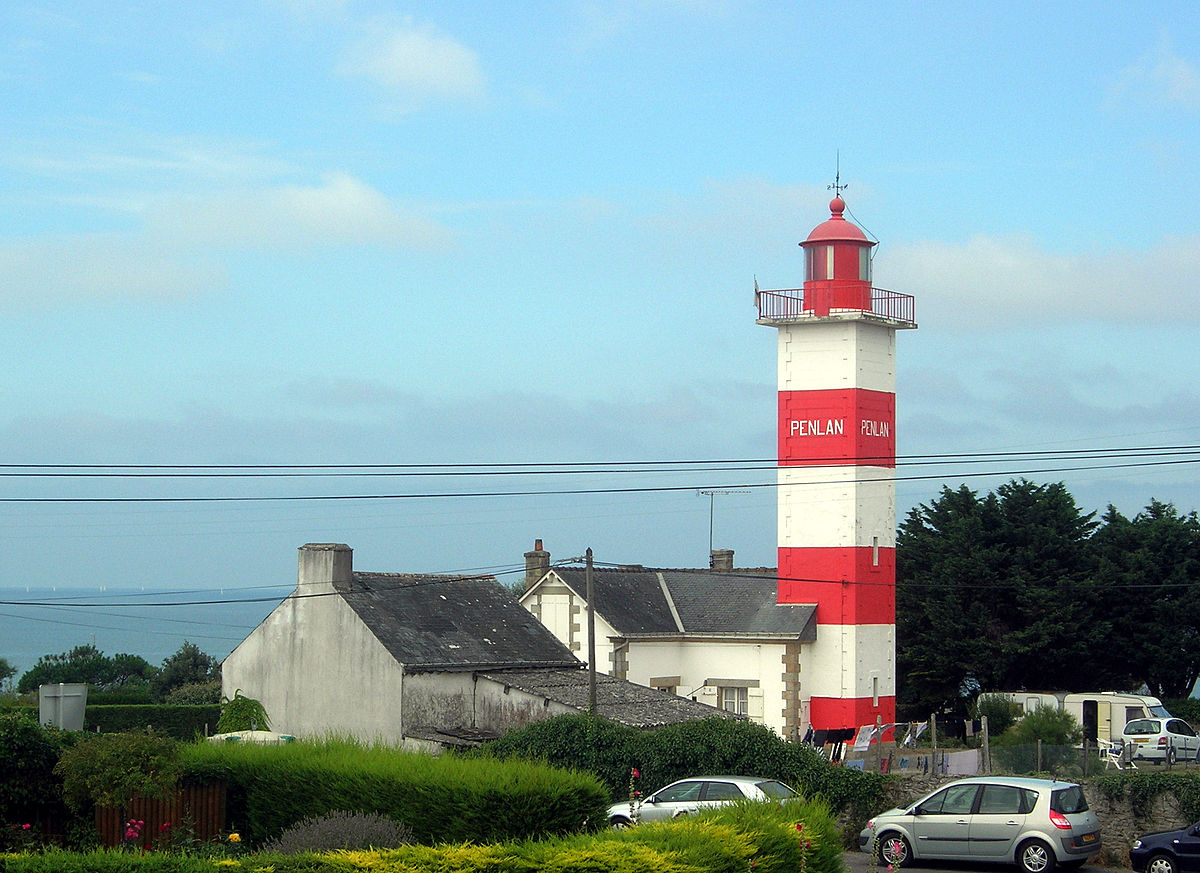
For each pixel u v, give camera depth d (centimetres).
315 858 1820
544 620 5619
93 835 2519
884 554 5631
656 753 3400
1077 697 5569
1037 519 6406
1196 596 6269
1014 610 6250
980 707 5688
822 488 5556
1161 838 2936
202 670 7931
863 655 5494
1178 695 6488
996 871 2986
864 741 4919
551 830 2444
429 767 2559
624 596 5700
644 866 1856
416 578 4838
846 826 3391
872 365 5609
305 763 2634
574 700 4288
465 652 4506
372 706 4328
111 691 7456
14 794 2553
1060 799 2959
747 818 2122
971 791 3027
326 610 4478
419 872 1811
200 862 1825
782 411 5644
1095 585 6200
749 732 3456
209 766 2662
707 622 5681
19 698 6181
